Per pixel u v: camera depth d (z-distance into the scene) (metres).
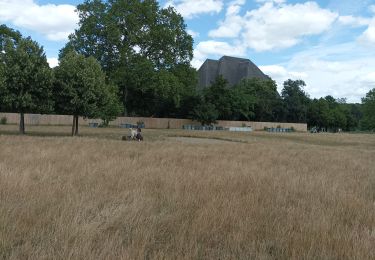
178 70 62.94
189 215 5.78
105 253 4.10
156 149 18.59
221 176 9.84
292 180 9.87
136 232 4.86
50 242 4.43
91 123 60.09
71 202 6.15
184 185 8.23
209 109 74.00
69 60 30.25
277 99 96.56
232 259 4.26
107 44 56.69
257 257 4.30
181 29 63.06
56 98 29.86
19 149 14.95
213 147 22.20
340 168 14.33
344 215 6.32
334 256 4.41
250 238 4.92
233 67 112.75
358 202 7.29
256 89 93.75
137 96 68.62
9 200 6.14
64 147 16.66
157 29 59.34
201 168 11.62
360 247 4.61
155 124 69.88
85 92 29.97
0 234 4.52
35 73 27.53
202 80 107.38
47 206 5.86
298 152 21.72
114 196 6.86
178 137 36.31
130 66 56.88
